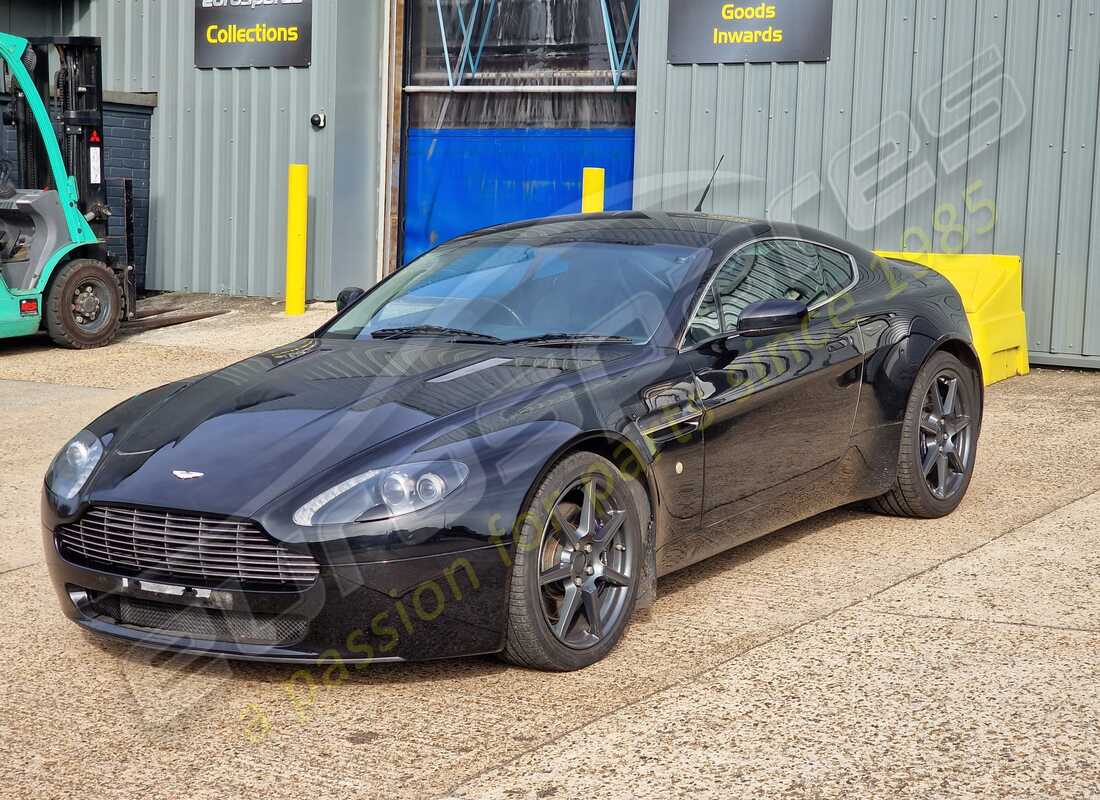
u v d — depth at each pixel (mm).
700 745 3104
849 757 3012
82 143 10930
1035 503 5535
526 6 12148
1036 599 4207
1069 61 9148
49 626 4137
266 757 3105
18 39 10461
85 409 8109
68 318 10547
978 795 2799
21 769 3061
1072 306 9289
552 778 2945
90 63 10984
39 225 10492
